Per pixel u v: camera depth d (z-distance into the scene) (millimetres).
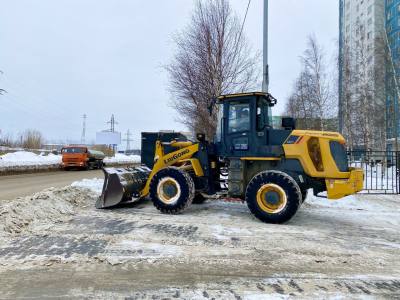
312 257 4996
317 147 7535
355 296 3713
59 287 3848
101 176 20031
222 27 13656
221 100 8422
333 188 7293
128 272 4297
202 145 8586
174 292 3762
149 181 8883
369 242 5902
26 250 5070
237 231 6461
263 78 11812
